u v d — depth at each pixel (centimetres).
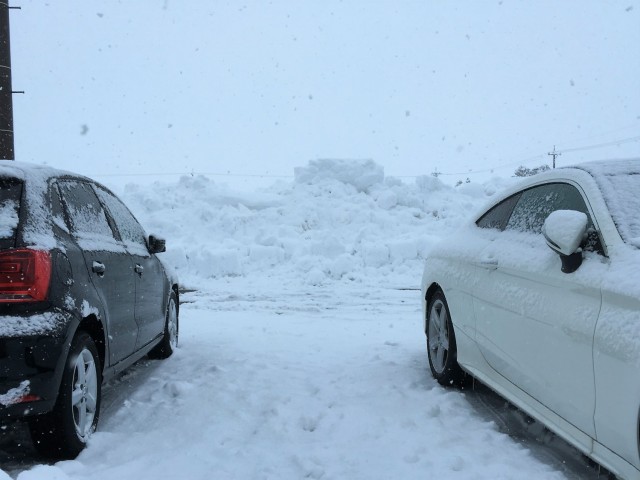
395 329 825
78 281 387
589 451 315
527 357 379
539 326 363
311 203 1766
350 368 605
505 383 420
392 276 1330
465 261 494
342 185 1880
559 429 346
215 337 763
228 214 1700
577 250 336
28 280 346
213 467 370
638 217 337
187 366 614
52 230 381
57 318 353
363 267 1370
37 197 385
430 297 579
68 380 368
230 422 450
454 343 514
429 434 420
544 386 359
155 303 585
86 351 398
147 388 535
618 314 296
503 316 414
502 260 426
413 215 1728
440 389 516
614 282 304
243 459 383
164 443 408
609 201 350
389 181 1905
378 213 1711
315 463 378
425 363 619
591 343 308
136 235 575
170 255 1390
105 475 355
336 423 449
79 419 389
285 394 517
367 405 487
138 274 523
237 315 945
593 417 308
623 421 282
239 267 1369
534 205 435
